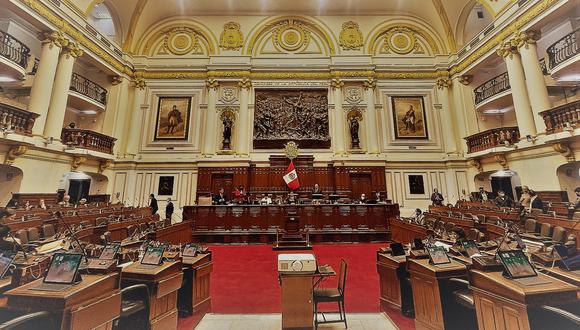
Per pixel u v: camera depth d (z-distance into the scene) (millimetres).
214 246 7879
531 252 2980
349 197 11438
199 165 11703
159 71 12836
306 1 13211
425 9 13109
